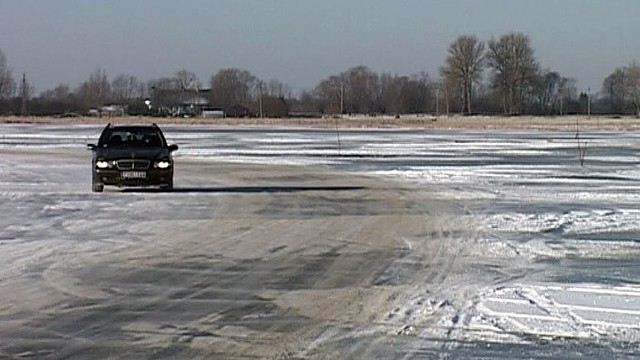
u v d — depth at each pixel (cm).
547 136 7356
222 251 1401
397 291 1088
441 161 4144
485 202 2238
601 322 928
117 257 1334
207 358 783
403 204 2177
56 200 2256
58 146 5450
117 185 2520
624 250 1445
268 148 5359
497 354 802
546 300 1038
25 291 1071
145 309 978
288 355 794
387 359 783
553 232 1662
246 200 2264
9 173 3269
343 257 1348
